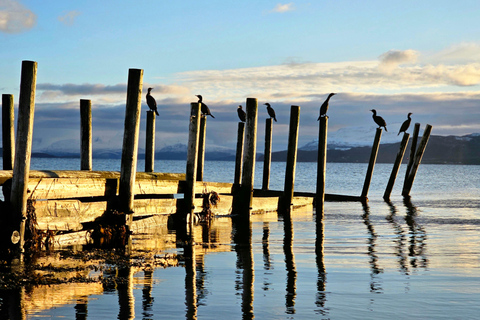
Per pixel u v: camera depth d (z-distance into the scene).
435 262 11.97
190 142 18.12
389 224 19.73
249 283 9.80
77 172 13.90
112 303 8.36
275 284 9.74
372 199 33.84
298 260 12.13
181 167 128.38
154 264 11.45
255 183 60.50
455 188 50.47
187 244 14.35
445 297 8.89
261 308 8.21
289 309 8.17
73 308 8.08
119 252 12.90
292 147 23.55
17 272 10.33
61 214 13.31
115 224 14.64
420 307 8.30
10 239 11.81
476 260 12.23
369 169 31.88
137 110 14.55
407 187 35.53
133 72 14.39
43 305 8.21
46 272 10.44
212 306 8.28
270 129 27.52
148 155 19.31
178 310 8.05
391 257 12.59
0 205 11.95
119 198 14.81
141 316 7.75
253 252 13.22
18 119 11.93
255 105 20.62
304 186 55.31
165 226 17.67
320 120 24.58
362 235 16.61
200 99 21.75
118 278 10.03
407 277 10.37
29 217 12.34
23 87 11.91
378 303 8.53
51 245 12.99
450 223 20.14
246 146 20.75
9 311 7.88
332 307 8.29
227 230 17.47
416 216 22.81
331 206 28.16
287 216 22.36
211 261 11.91
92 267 10.99
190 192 18.16
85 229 14.34
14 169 11.96
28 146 12.02
